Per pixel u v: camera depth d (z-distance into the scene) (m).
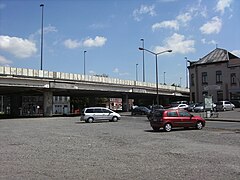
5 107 114.19
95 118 38.62
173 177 8.28
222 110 54.75
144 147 14.39
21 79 47.56
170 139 17.75
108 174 8.80
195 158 11.17
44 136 20.50
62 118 50.72
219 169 9.21
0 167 9.97
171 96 93.38
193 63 77.25
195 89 75.50
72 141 17.23
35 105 108.50
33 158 11.62
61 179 8.31
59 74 53.91
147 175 8.59
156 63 52.03
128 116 52.16
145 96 93.38
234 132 21.61
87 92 69.56
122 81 68.50
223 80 70.75
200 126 25.09
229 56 72.88
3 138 19.41
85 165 10.16
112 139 18.05
